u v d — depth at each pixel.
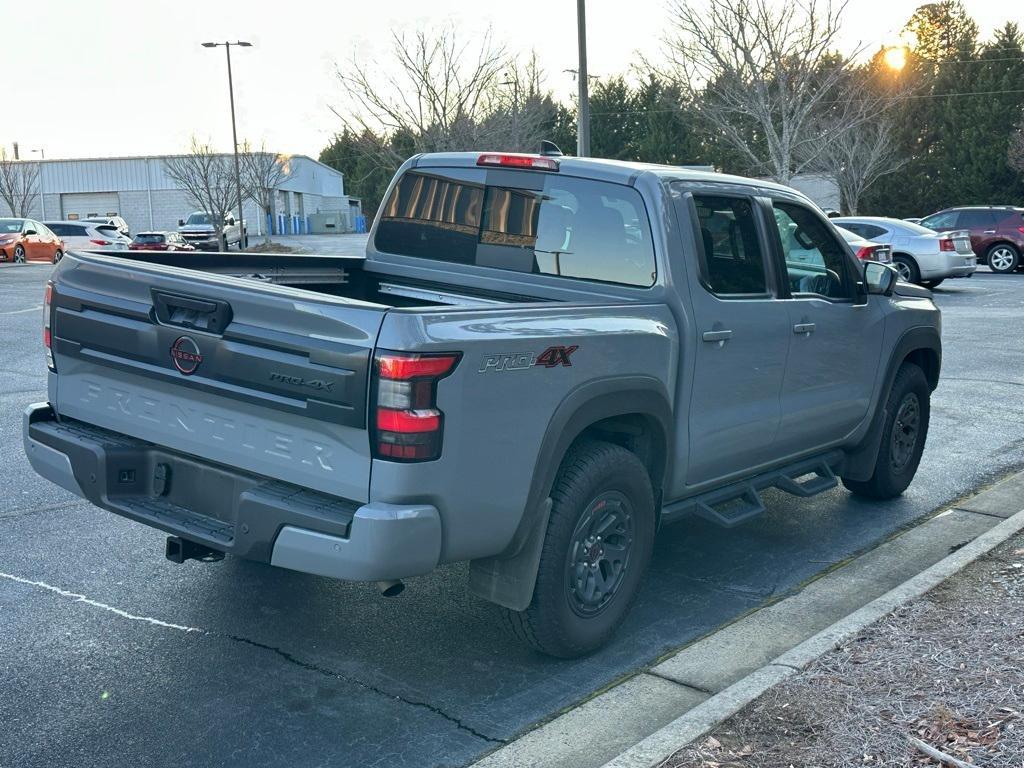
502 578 3.95
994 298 20.08
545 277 4.91
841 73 33.28
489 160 5.11
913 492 6.86
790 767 3.18
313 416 3.42
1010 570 4.87
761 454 5.20
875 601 4.50
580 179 4.77
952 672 3.79
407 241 5.54
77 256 4.26
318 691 3.94
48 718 3.69
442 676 4.10
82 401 4.28
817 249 5.55
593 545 4.15
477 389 3.48
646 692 3.94
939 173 52.34
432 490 3.42
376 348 3.30
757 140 37.56
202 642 4.35
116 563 5.27
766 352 4.98
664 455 4.49
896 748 3.28
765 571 5.39
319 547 3.42
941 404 9.68
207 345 3.67
